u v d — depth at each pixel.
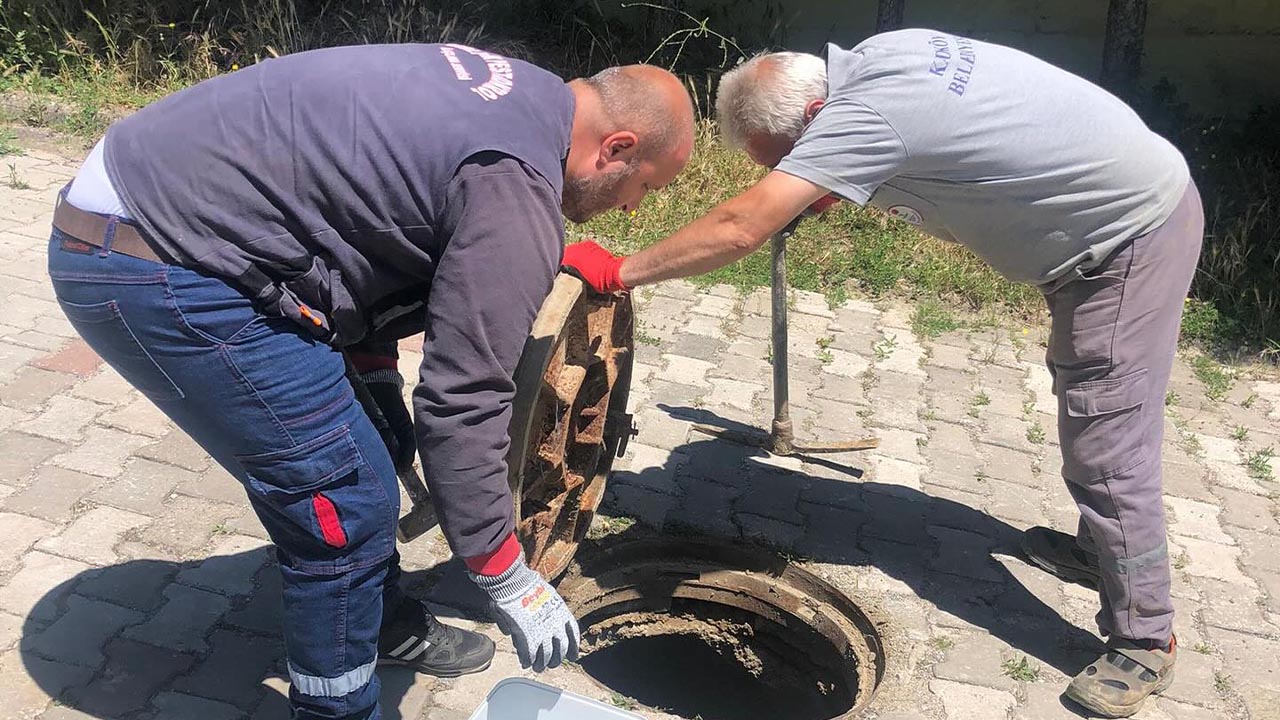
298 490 2.08
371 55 2.02
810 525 3.60
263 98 1.94
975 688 3.01
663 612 3.56
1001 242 2.76
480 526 2.08
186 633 2.88
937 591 3.36
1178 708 3.00
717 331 4.73
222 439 2.06
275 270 1.96
